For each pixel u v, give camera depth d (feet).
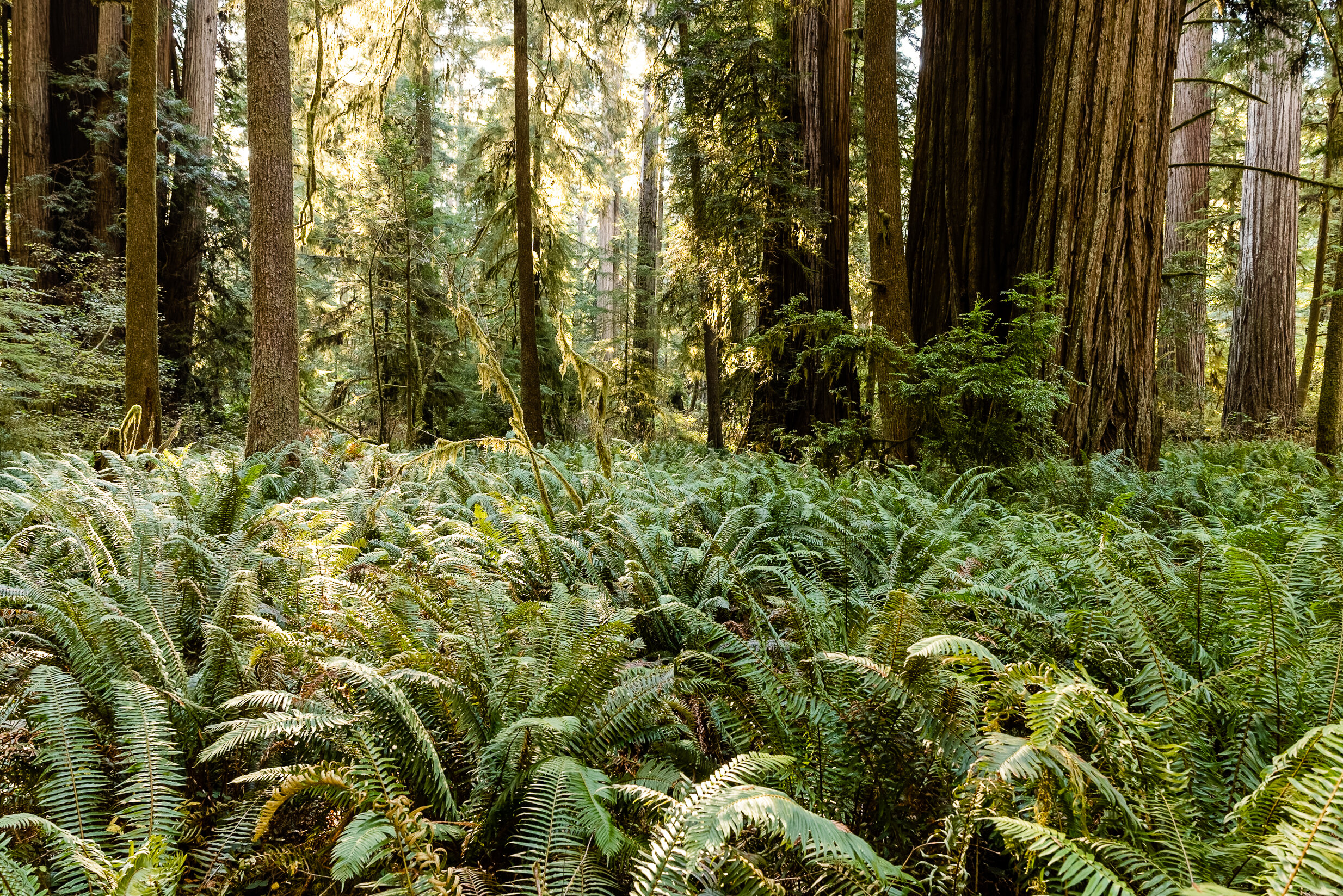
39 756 7.47
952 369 23.95
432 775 7.47
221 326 53.67
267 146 27.25
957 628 9.93
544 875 6.10
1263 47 33.63
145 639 9.05
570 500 20.07
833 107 43.14
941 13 29.96
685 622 11.87
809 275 41.57
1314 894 4.68
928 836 6.73
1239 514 18.34
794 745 7.50
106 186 48.42
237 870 6.63
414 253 50.01
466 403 54.54
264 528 15.11
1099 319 25.12
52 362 32.42
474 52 57.11
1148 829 5.88
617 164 68.69
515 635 10.53
